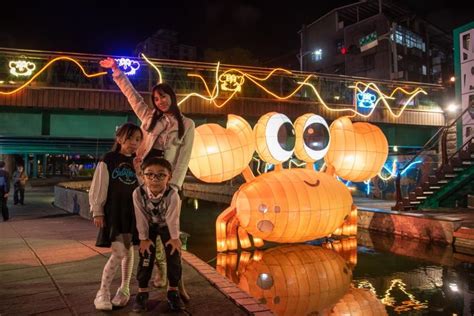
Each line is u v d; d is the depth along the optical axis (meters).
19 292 5.09
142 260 4.42
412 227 12.88
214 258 10.10
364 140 11.02
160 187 4.31
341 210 10.02
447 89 27.36
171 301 4.40
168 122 4.81
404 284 7.95
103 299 4.42
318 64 54.03
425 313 6.32
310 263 9.46
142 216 4.35
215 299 4.86
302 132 10.41
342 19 52.69
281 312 6.46
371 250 11.07
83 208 13.88
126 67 19.20
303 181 9.70
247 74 21.53
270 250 10.67
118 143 4.66
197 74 20.97
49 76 19.50
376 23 46.47
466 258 10.27
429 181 15.83
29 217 14.02
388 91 27.64
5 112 19.70
